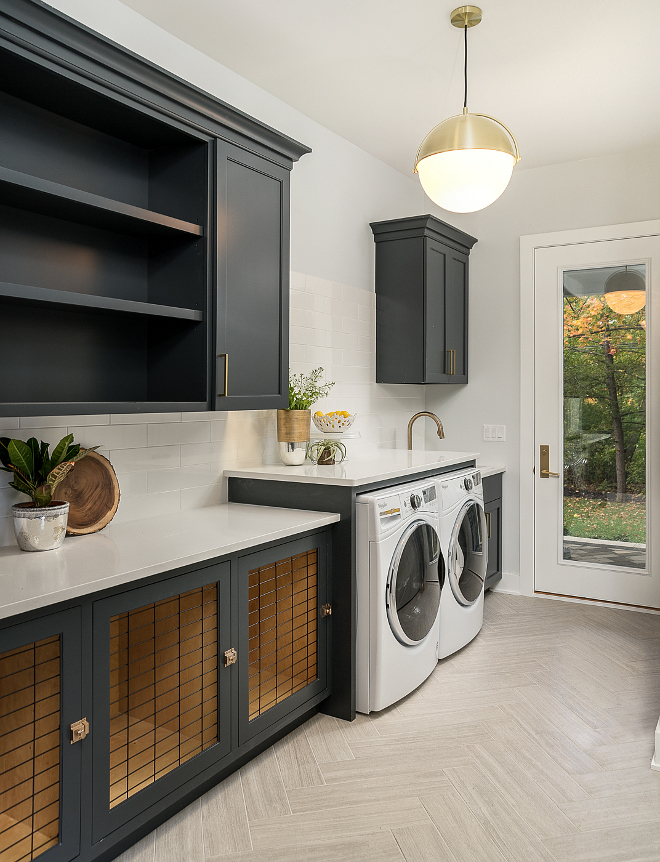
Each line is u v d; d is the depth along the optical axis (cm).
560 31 261
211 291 236
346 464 313
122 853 184
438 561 303
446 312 411
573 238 408
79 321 224
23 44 173
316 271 348
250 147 251
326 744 244
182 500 272
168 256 241
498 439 438
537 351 423
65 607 159
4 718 148
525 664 316
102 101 202
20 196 186
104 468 233
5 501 205
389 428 421
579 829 195
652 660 319
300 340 336
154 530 229
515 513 434
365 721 262
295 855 184
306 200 341
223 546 204
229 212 241
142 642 183
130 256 240
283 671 240
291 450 303
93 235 226
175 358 241
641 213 390
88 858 166
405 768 228
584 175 406
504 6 244
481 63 287
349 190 375
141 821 181
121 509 245
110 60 194
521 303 426
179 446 271
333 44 272
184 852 185
